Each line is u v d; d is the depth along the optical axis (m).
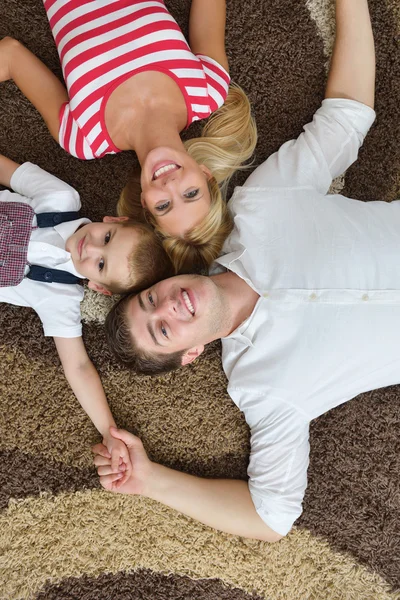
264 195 1.07
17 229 1.07
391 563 1.20
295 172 1.07
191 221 1.01
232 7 1.17
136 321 1.02
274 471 1.07
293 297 1.01
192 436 1.21
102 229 1.07
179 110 1.06
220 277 1.08
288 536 1.21
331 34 1.18
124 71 1.03
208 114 1.10
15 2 1.15
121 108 1.04
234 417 1.21
